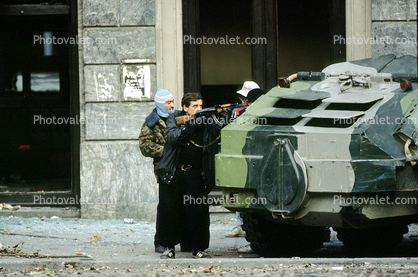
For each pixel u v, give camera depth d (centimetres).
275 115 2309
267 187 2209
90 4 3672
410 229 3331
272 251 2566
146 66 3669
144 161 3628
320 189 2112
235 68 4241
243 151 2292
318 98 2356
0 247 2622
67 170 5441
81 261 2230
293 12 4294
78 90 3791
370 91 2378
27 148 5394
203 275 2012
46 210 3719
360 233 2761
